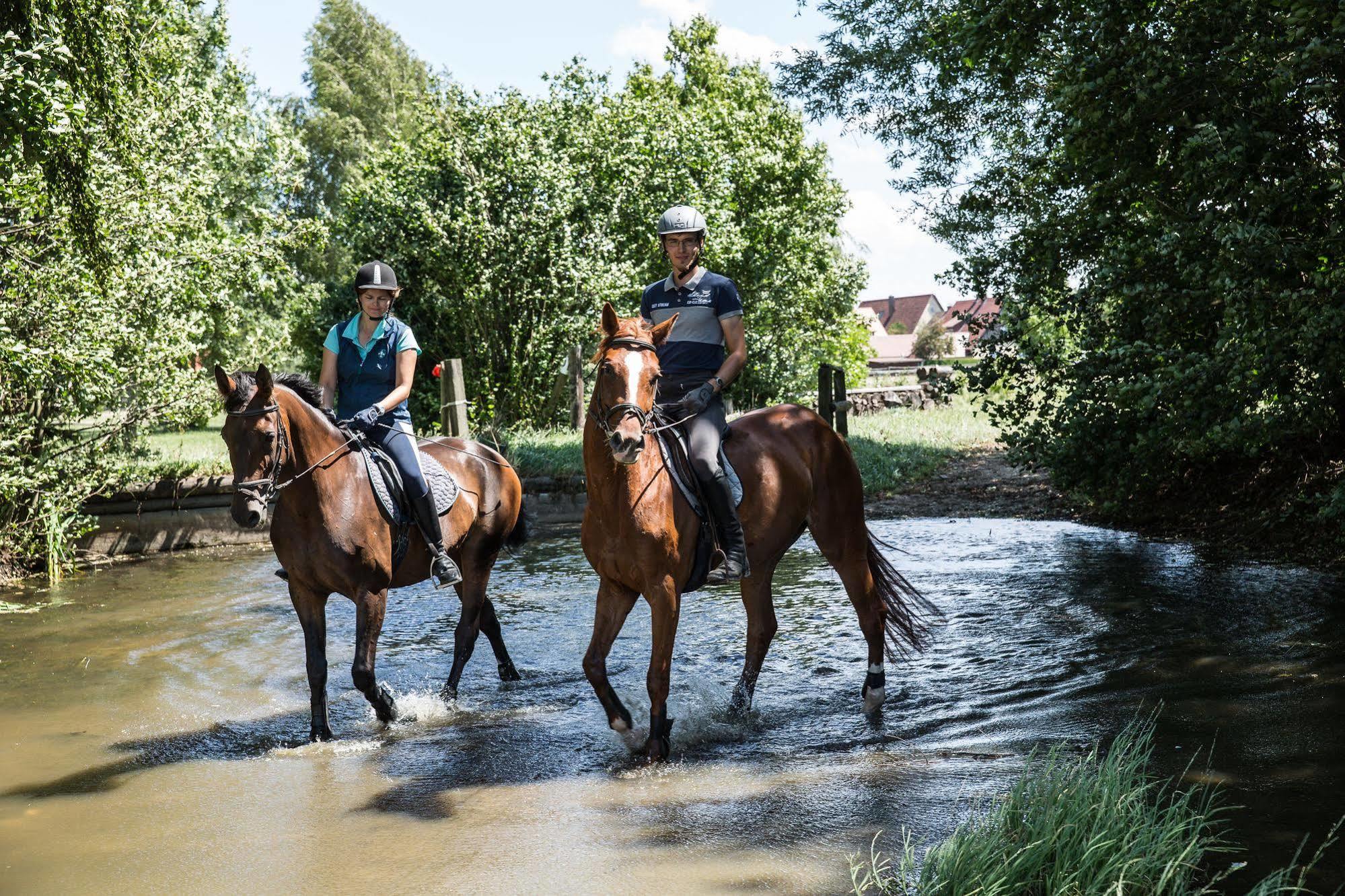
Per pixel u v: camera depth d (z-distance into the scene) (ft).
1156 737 15.99
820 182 86.84
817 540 19.65
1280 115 23.82
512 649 23.80
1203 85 24.81
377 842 13.34
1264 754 15.06
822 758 16.15
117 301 34.04
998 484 49.26
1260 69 24.34
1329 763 14.57
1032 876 11.09
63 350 30.37
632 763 16.17
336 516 17.43
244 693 20.62
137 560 36.88
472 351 58.49
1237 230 21.88
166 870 12.63
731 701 18.71
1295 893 10.89
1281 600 24.47
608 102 65.92
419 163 58.65
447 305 56.85
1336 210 23.15
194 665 22.71
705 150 68.23
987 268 33.81
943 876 11.05
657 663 16.20
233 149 50.08
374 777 15.84
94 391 33.27
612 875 12.11
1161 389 25.43
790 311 87.97
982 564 31.42
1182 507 36.81
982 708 18.25
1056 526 38.60
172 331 36.50
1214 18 24.06
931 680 20.12
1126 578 28.02
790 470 18.70
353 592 18.11
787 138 88.07
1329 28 21.90
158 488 38.37
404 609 28.53
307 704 19.90
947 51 32.01
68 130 25.08
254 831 13.80
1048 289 32.81
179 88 40.34
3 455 32.19
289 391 17.25
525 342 58.44
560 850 12.88
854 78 57.36
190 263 39.45
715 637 24.14
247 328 65.36
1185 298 26.43
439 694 20.25
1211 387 25.25
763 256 81.66
